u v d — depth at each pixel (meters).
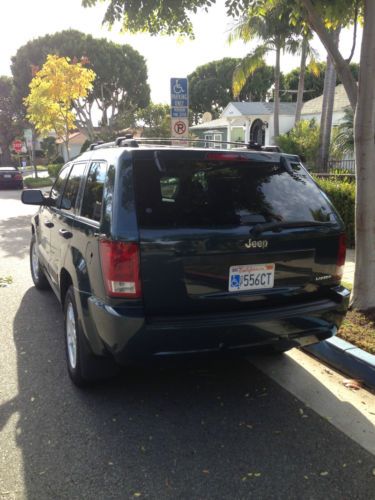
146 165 3.25
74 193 4.43
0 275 7.66
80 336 3.64
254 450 3.08
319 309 3.49
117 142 3.75
